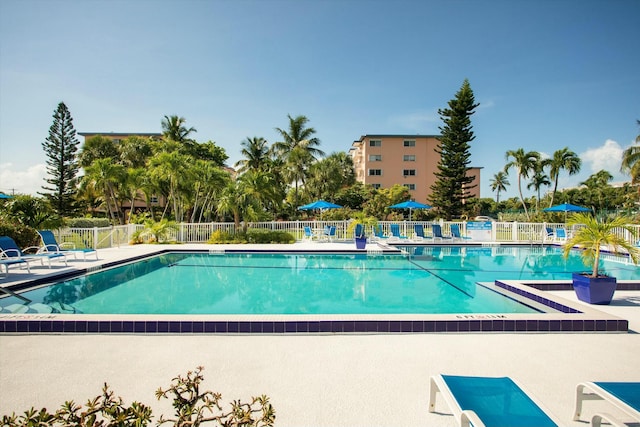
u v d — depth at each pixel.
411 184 45.69
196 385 1.89
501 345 4.61
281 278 10.61
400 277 10.80
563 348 4.50
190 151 31.84
